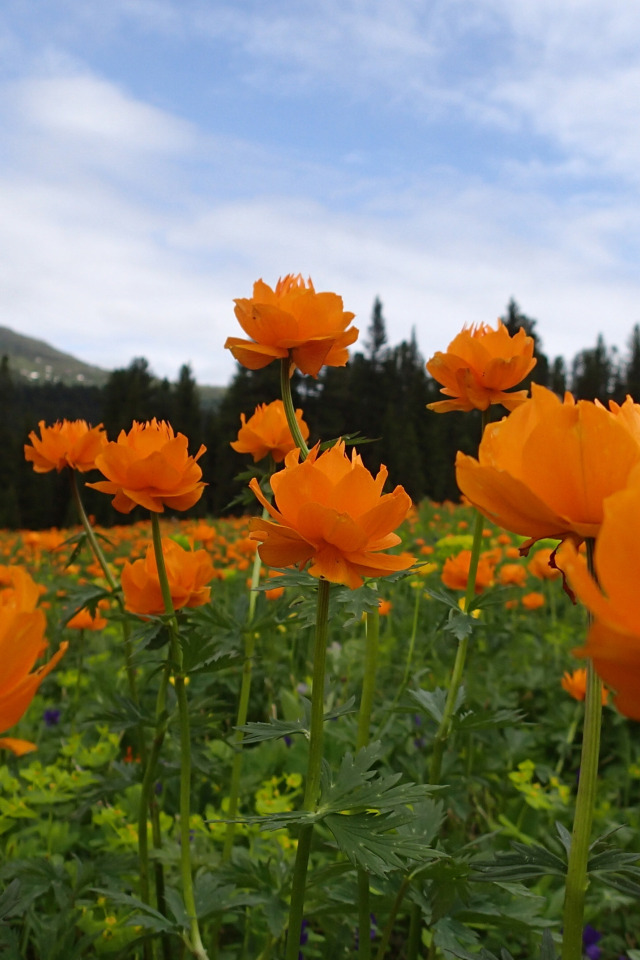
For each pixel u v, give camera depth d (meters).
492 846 2.35
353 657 3.73
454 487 41.28
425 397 43.81
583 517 0.70
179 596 1.75
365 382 49.97
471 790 2.64
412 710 1.83
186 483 1.62
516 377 1.76
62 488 41.16
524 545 0.75
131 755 2.62
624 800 2.95
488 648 4.33
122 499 1.62
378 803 1.04
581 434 0.68
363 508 1.02
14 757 2.84
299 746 2.83
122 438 1.67
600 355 60.59
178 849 1.93
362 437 1.63
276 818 1.02
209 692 3.31
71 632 4.38
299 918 1.09
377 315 53.47
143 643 1.58
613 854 0.88
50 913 1.81
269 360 1.71
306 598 1.66
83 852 2.30
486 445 0.78
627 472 0.67
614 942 2.11
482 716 1.69
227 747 2.79
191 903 1.47
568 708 3.49
